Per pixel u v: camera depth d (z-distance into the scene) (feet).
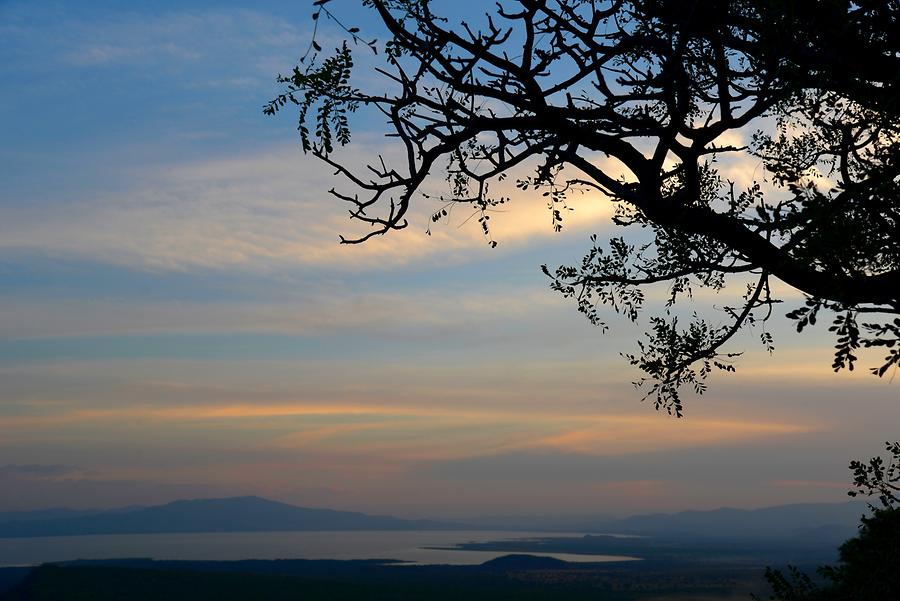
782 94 20.30
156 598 604.90
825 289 18.49
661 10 21.04
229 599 615.98
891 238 17.79
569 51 21.98
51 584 640.99
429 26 20.81
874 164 18.58
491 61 21.07
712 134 21.90
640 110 24.64
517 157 23.63
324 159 22.59
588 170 24.35
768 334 24.67
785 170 17.85
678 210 22.56
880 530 24.35
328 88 21.48
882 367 15.80
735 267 22.03
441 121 22.40
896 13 18.30
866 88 18.81
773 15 19.03
